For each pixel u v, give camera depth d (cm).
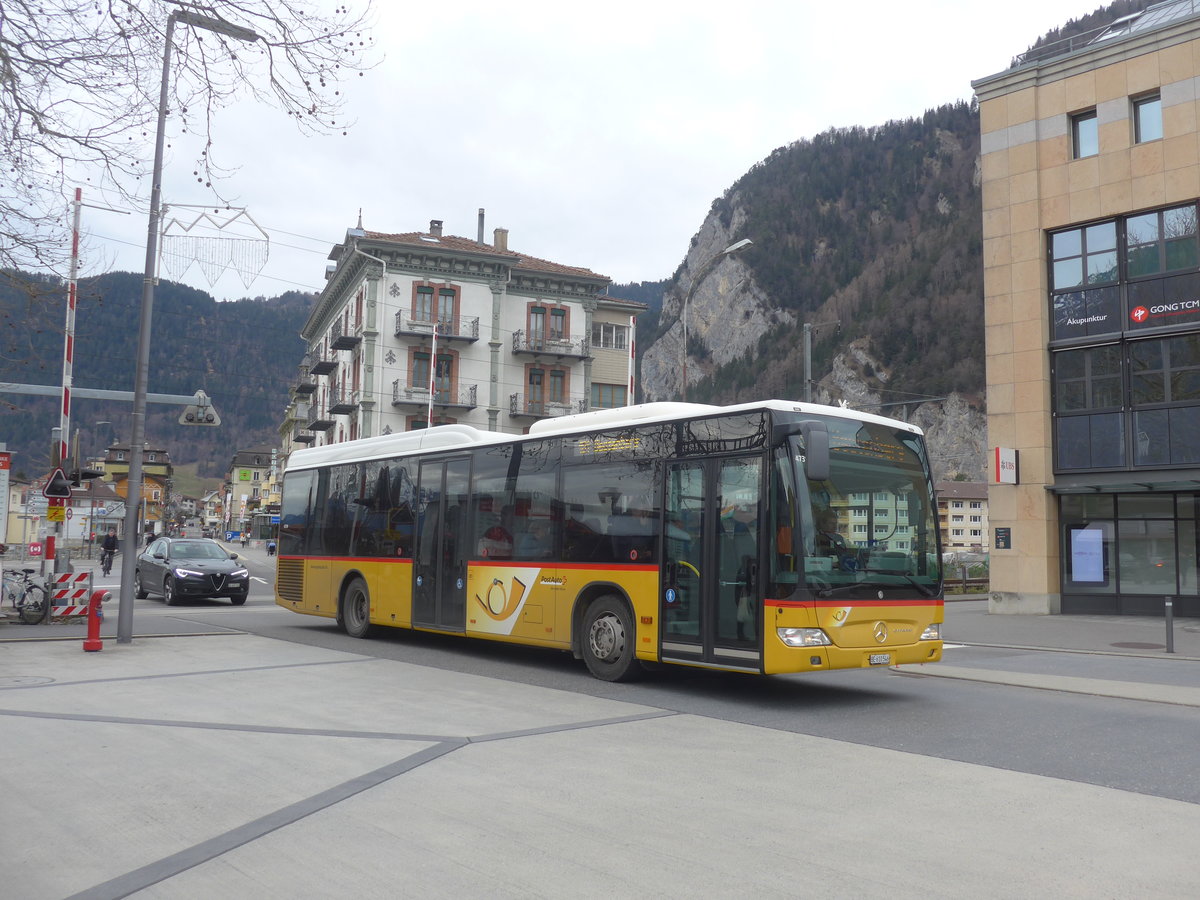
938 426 14650
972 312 14888
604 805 604
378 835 537
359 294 5516
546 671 1271
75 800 609
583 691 1102
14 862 495
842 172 19700
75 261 895
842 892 452
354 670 1241
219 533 15375
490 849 513
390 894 447
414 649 1511
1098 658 1571
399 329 5347
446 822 562
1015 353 2656
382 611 1611
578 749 774
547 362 5731
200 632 1727
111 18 737
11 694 1019
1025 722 929
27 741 781
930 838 540
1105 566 2528
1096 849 523
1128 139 2506
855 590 1015
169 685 1090
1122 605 2502
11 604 1898
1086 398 2544
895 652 1044
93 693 1029
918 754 774
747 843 527
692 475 1105
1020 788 660
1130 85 2506
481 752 755
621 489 1194
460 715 921
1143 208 2462
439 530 1500
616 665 1172
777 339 18062
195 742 779
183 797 615
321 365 6072
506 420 5628
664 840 531
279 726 850
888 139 19650
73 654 1374
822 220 19188
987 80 2761
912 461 1120
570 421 1298
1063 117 2627
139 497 1542
